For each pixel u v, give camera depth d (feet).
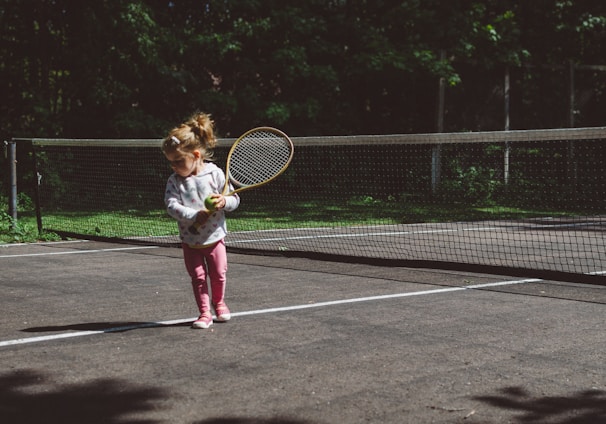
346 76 69.00
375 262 26.89
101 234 37.17
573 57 75.51
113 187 52.39
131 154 55.36
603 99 69.67
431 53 64.90
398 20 68.64
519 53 67.97
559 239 36.73
